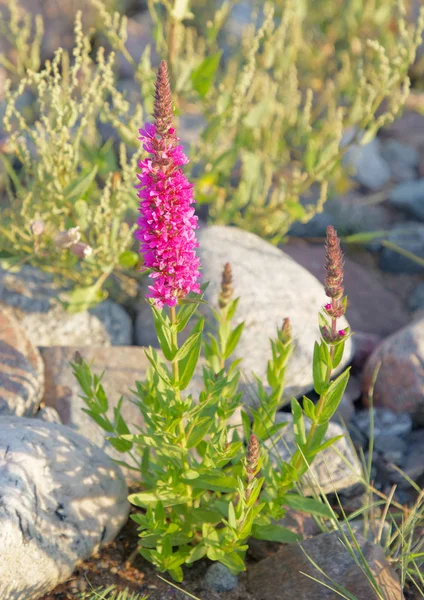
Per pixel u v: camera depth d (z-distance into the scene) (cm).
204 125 211
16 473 111
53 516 113
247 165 169
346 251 196
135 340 152
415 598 119
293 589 113
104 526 118
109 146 162
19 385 131
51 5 249
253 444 105
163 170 97
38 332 146
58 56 140
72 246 135
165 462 118
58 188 141
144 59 158
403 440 144
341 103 234
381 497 135
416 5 265
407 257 191
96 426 132
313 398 149
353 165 215
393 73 165
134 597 115
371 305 174
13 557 108
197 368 140
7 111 141
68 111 142
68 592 115
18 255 150
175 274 100
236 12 258
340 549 114
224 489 114
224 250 151
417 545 123
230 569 117
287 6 178
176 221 98
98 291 150
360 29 240
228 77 187
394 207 209
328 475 129
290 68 198
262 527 118
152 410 112
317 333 146
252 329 143
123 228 147
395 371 147
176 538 119
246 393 140
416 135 236
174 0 152
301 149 214
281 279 150
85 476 117
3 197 182
